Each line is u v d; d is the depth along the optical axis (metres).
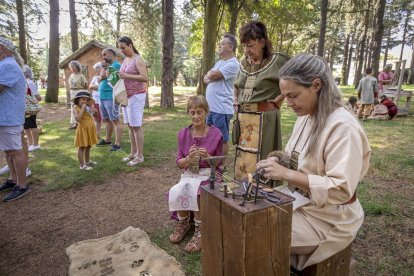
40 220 3.21
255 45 2.69
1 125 3.42
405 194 3.63
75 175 4.37
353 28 21.70
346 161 1.50
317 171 1.67
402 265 2.36
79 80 7.58
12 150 3.62
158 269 2.31
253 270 1.46
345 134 1.54
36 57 19.03
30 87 5.45
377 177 4.21
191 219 2.99
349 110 1.68
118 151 5.59
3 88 3.31
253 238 1.41
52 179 4.26
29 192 3.87
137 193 3.85
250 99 2.83
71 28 14.60
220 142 2.86
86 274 2.30
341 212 1.75
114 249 2.62
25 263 2.52
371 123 8.62
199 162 2.77
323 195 1.50
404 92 10.17
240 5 13.30
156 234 2.88
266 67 2.71
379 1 13.20
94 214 3.32
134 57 4.59
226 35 3.88
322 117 1.61
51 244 2.78
